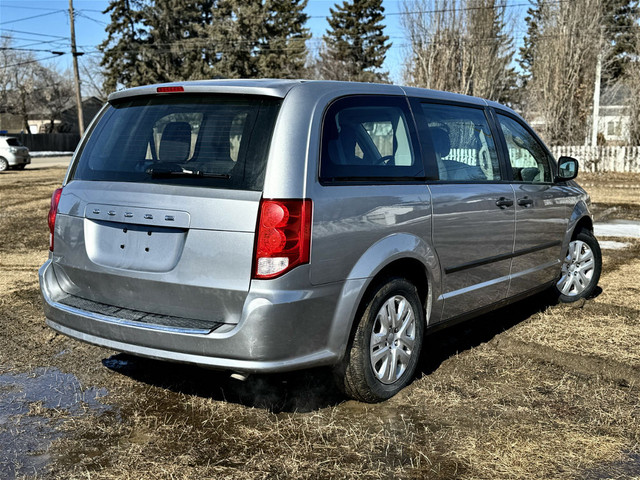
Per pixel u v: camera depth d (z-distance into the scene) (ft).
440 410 12.36
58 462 10.37
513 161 16.53
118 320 11.35
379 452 10.71
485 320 18.38
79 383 13.74
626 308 19.60
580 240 19.77
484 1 99.71
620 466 10.34
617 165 86.84
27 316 18.70
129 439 11.18
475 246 14.60
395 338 12.92
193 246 10.89
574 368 14.65
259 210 10.53
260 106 11.29
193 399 12.89
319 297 11.01
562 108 93.86
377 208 11.97
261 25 166.40
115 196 11.78
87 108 259.60
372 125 12.55
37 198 55.36
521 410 12.36
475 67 100.99
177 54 173.06
